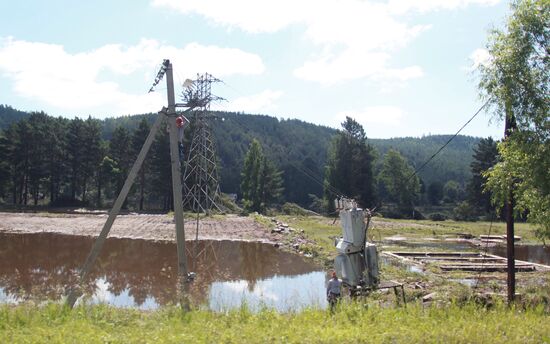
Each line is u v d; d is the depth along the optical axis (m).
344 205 17.61
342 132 93.12
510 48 15.89
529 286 23.75
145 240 41.31
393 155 108.62
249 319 12.59
